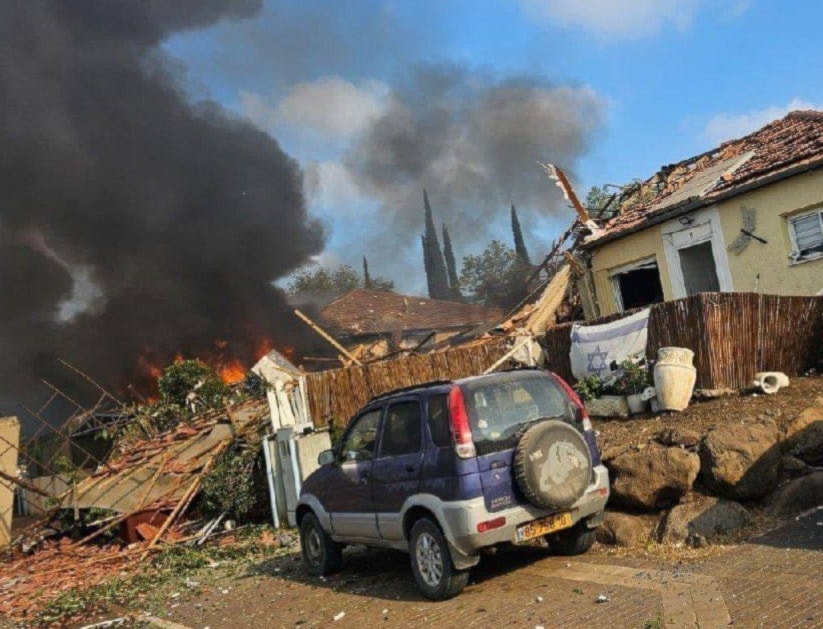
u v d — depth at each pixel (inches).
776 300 363.6
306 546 327.9
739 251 502.6
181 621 289.1
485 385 247.6
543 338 622.2
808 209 459.2
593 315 663.1
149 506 515.5
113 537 533.0
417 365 580.1
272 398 520.1
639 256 599.5
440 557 239.6
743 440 267.3
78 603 354.6
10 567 495.2
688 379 342.0
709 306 349.4
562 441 239.5
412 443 258.1
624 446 303.0
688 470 267.3
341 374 563.8
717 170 564.1
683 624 180.4
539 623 201.0
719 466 263.4
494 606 224.5
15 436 630.5
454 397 241.0
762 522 251.8
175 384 829.2
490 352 600.7
